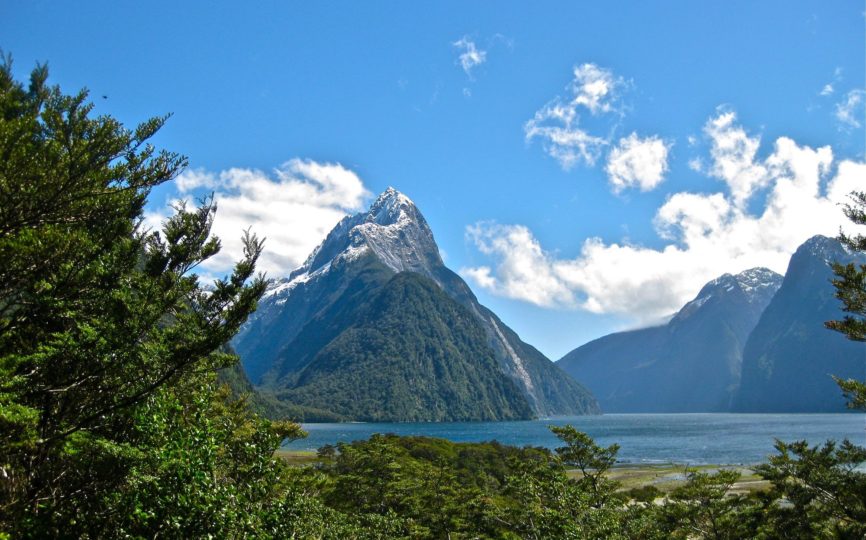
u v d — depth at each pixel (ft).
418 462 146.00
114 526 32.01
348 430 601.21
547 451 193.88
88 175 29.09
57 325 35.42
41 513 30.40
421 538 103.91
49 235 27.27
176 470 31.40
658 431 587.68
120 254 35.91
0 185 24.70
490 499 116.16
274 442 38.86
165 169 35.86
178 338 36.81
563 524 75.97
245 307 35.96
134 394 33.86
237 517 32.48
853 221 59.11
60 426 31.73
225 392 85.76
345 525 66.33
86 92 39.73
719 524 91.04
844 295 62.28
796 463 87.61
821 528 80.12
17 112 35.63
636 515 102.22
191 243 38.19
